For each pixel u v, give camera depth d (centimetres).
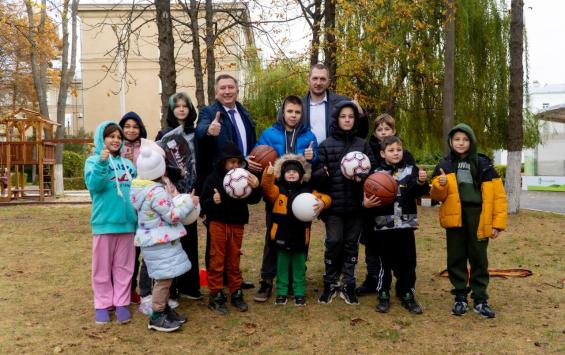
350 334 457
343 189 524
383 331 463
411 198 512
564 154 3141
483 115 1577
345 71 1357
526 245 877
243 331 464
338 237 529
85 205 1591
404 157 525
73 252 812
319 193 526
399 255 516
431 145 1662
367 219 538
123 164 496
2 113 3275
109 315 505
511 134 1315
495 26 1550
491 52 1557
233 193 488
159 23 1052
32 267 707
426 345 432
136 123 520
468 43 1534
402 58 1481
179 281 558
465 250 512
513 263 735
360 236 587
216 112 552
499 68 1557
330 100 594
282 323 484
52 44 2844
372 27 1327
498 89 1566
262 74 2016
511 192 1321
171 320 471
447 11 1309
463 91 1560
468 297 567
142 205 452
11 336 448
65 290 595
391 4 1310
